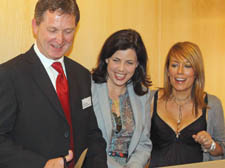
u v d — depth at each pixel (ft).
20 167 4.01
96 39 7.91
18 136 4.29
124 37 5.58
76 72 5.27
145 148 6.01
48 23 4.22
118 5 8.13
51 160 4.08
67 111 4.73
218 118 6.75
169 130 6.68
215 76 10.00
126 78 5.79
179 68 6.47
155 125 6.84
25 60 4.57
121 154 5.85
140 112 6.06
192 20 9.41
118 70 5.66
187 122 6.73
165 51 9.09
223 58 10.03
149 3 8.62
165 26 8.99
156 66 8.99
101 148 5.25
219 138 6.73
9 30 6.82
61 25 4.22
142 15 8.55
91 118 5.35
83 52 7.76
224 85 10.16
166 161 6.55
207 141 6.07
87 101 5.20
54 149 4.45
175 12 9.11
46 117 4.42
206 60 9.81
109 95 6.00
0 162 4.08
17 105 4.26
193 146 6.64
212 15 9.71
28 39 7.06
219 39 9.91
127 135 5.91
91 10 7.76
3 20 6.73
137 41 5.71
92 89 5.83
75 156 4.84
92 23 7.81
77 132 4.91
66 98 4.77
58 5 4.19
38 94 4.43
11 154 4.04
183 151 6.56
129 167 5.50
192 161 6.54
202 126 6.69
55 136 4.48
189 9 9.33
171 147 6.62
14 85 4.25
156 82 9.04
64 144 4.55
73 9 4.36
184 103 6.90
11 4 6.79
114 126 5.83
